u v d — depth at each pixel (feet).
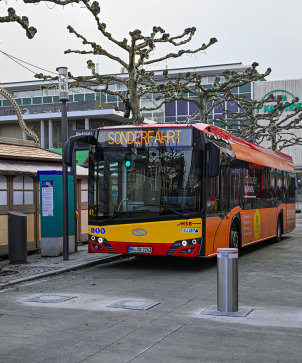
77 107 154.40
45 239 43.93
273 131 110.93
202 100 70.08
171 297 27.27
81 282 32.58
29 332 19.99
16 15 35.83
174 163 36.11
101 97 182.60
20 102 190.90
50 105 157.99
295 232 81.15
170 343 18.38
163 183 36.14
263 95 204.03
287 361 16.39
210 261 43.57
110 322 21.54
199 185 35.70
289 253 49.62
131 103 56.34
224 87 69.15
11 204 43.42
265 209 54.34
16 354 17.13
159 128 36.63
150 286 30.94
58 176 44.14
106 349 17.65
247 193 47.16
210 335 19.45
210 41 59.98
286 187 66.44
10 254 39.78
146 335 19.45
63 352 17.33
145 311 23.72
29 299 26.71
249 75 68.54
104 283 32.14
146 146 36.68
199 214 35.55
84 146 44.68
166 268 39.22
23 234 39.93
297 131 203.31
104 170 37.52
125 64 55.88
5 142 49.98
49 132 151.23
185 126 36.27
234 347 17.89
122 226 36.78
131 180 36.83
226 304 23.40
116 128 37.47
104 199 37.42
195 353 17.20
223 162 39.96
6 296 27.63
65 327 20.74
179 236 35.60
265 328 20.49
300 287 30.35
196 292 28.81
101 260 42.04
